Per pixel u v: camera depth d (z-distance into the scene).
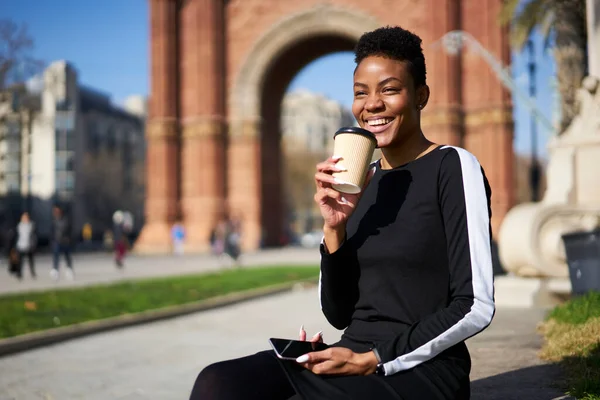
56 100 99.31
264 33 45.28
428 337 2.50
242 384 2.37
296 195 124.06
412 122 2.91
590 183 11.65
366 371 2.46
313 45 47.06
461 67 41.44
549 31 17.78
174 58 46.00
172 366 7.72
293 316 12.45
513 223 12.06
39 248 56.75
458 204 2.64
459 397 2.60
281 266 27.02
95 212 104.75
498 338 7.88
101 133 117.75
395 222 2.76
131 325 11.36
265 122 47.91
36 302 13.77
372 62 2.88
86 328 10.34
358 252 2.81
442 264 2.71
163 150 45.59
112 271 27.16
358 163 2.69
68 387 6.65
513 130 40.56
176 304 13.42
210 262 34.12
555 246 11.73
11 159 93.69
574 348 6.25
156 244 45.00
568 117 14.52
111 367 7.72
